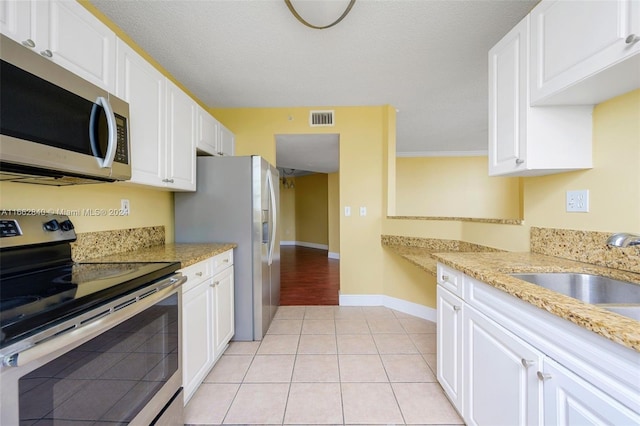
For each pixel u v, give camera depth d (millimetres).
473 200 5691
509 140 1446
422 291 2820
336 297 3545
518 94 1383
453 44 1966
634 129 1153
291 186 8719
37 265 1202
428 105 3131
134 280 1077
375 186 3178
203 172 2328
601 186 1277
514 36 1409
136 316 1076
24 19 938
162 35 1858
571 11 1091
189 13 1650
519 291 935
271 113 3178
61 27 1072
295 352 2143
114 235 1711
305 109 3164
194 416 1475
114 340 969
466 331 1324
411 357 2061
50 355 743
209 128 2475
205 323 1751
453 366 1455
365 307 3141
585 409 726
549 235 1558
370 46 1987
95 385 891
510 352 1017
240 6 1597
